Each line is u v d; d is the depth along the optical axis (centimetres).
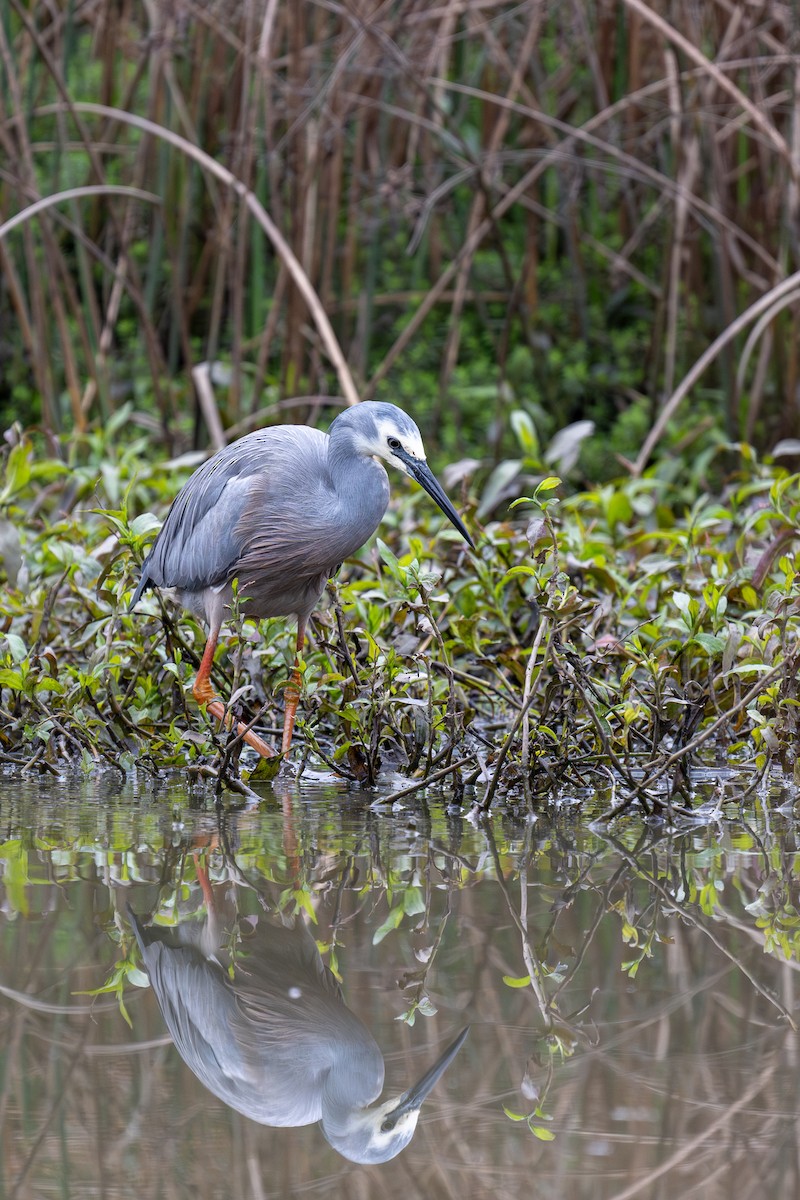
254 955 626
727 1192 429
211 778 949
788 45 1842
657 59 2134
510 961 620
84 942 639
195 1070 520
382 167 1973
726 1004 575
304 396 2000
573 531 1252
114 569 1064
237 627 948
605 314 2186
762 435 1948
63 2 2203
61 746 1019
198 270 2119
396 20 1812
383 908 687
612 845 798
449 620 1059
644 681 1070
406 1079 514
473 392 1956
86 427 1812
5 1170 446
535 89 2244
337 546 1019
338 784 958
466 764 947
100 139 2159
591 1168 449
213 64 2120
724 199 2022
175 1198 428
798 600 963
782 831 830
